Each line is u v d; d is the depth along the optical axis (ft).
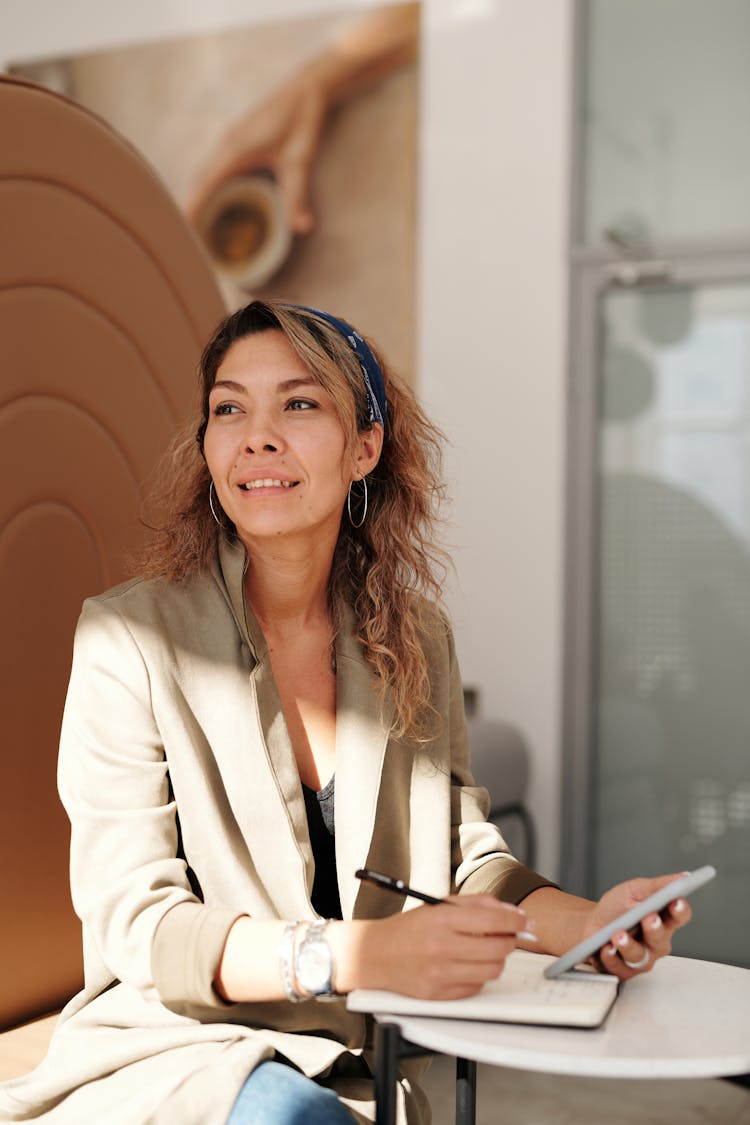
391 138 14.49
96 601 5.28
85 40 15.93
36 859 6.80
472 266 14.20
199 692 5.21
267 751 5.16
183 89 15.44
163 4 15.53
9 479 6.71
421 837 5.65
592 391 13.73
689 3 13.37
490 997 4.26
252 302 5.50
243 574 5.36
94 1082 4.87
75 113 7.49
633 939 4.56
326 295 14.83
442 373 14.33
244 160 15.17
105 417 7.59
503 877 5.44
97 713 5.08
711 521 13.42
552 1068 3.79
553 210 13.84
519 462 13.98
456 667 6.26
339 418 5.37
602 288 13.70
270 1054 4.69
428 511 6.21
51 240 7.14
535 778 13.82
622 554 13.73
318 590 5.71
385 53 14.52
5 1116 4.94
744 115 13.19
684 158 13.43
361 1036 5.23
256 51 15.10
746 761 13.26
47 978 6.88
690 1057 3.80
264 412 5.26
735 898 13.28
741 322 13.29
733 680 13.33
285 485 5.24
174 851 5.03
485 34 14.10
